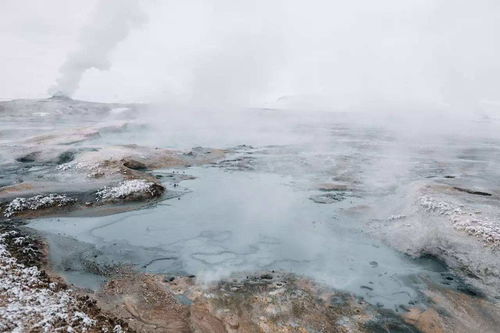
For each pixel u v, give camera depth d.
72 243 15.89
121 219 19.09
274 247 16.00
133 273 13.48
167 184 25.86
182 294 12.02
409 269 14.14
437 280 13.30
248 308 11.21
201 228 18.09
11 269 12.41
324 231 17.89
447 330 10.49
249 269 13.91
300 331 10.22
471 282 13.08
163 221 18.97
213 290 12.23
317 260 14.80
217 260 14.68
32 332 8.96
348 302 11.76
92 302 11.12
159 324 10.38
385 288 12.71
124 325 10.10
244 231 17.77
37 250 14.56
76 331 9.37
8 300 10.26
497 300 11.95
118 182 23.94
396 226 17.73
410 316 11.11
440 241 15.52
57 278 12.66
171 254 15.19
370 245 16.33
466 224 16.11
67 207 20.03
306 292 12.24
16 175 26.48
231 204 21.91
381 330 10.42
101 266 13.98
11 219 18.16
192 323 10.45
